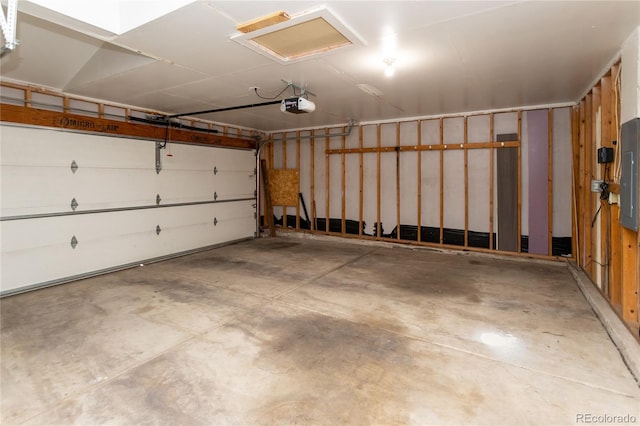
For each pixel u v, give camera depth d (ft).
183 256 19.20
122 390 6.93
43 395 6.78
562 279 14.38
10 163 12.78
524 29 8.70
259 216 25.53
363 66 11.48
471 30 8.75
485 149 18.54
